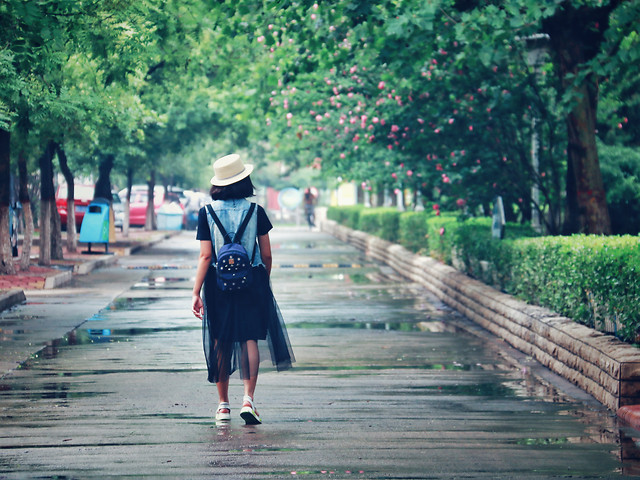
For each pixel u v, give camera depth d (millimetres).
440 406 14711
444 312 28672
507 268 25594
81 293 32688
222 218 13523
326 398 15328
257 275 13539
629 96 31578
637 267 15938
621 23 23906
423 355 20250
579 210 27906
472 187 32500
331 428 13023
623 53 23750
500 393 15906
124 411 14133
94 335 22812
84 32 25781
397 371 18141
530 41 30859
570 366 17047
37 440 12172
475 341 22469
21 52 22734
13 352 20078
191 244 67312
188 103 60375
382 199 71938
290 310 28875
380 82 33656
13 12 21422
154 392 15727
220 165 13656
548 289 20969
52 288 34281
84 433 12609
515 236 30016
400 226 49125
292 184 133000
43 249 41406
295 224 119125
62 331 23406
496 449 11859
